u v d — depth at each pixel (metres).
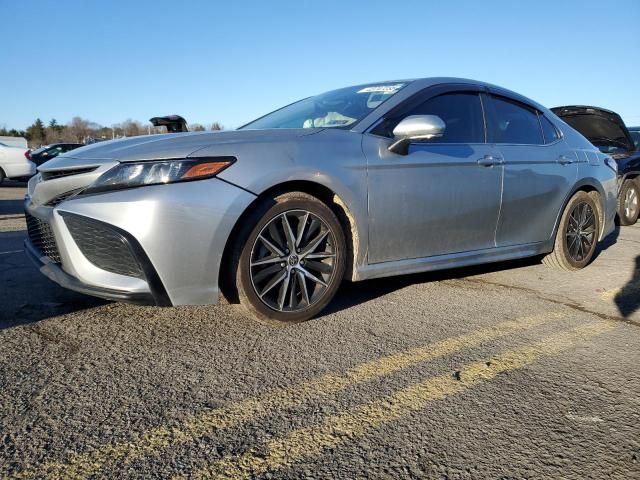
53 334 2.72
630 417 2.05
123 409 2.00
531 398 2.18
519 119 4.15
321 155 2.90
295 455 1.75
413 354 2.60
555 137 4.43
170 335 2.76
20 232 6.10
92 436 1.82
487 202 3.68
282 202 2.78
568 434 1.92
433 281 4.05
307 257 2.92
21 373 2.26
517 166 3.88
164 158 2.55
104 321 2.94
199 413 1.99
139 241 2.46
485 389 2.25
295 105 4.12
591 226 4.65
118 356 2.48
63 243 2.59
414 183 3.25
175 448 1.77
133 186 2.50
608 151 7.85
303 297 2.95
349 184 2.97
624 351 2.71
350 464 1.71
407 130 3.06
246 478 1.62
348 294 3.62
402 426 1.94
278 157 2.76
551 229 4.27
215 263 2.60
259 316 2.82
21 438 1.79
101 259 2.54
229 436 1.85
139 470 1.65
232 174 2.62
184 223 2.50
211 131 3.00
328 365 2.45
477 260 3.72
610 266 4.79
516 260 4.95
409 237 3.29
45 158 19.92
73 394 2.11
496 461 1.74
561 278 4.26
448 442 1.84
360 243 3.08
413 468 1.69
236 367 2.40
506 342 2.79
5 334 2.69
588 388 2.28
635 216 7.98
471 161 3.56
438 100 3.61
